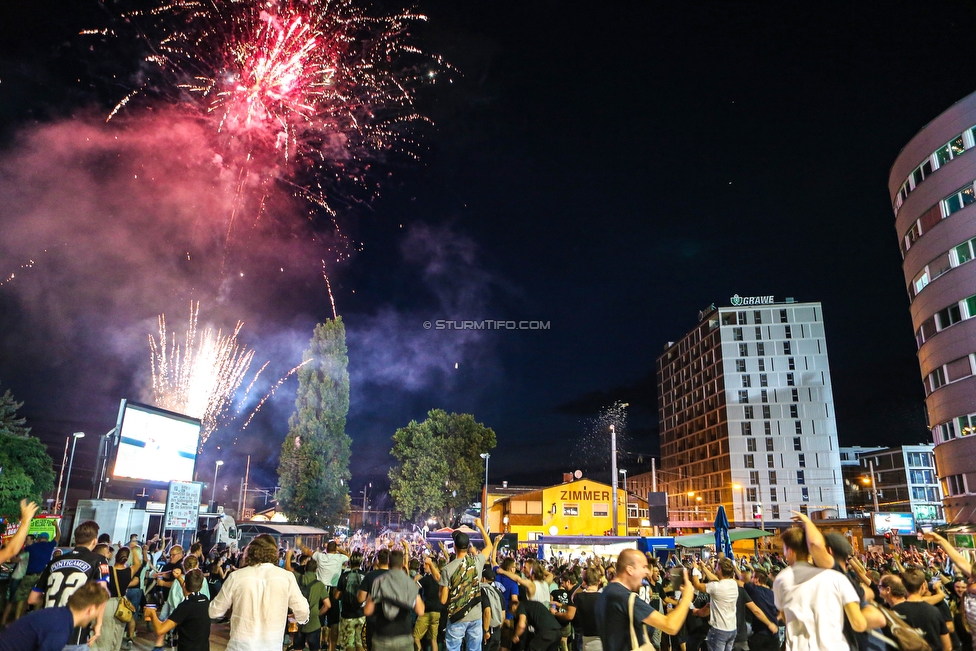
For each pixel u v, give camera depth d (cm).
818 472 9062
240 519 5769
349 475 4488
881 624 467
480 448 6419
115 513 2331
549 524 6450
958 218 3853
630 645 462
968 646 738
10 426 4822
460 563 922
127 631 1230
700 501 10125
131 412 2548
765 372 9594
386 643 701
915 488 8631
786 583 480
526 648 897
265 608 640
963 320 3766
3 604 955
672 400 11706
